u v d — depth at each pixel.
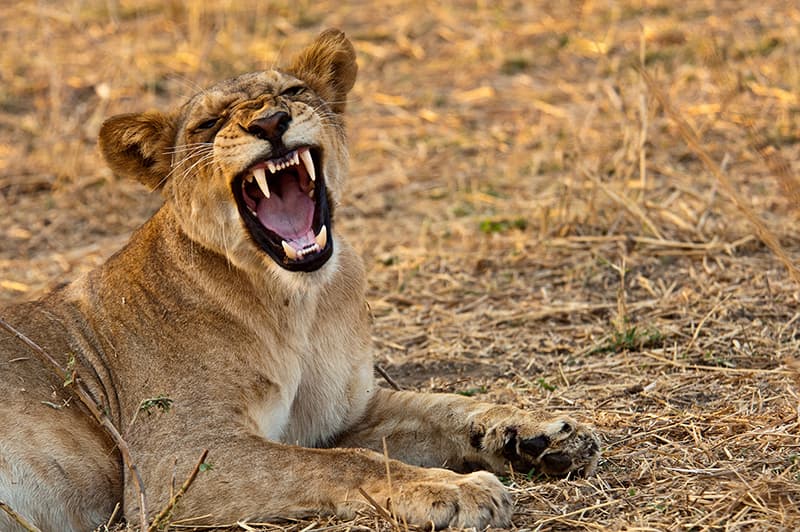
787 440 8.91
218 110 9.76
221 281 9.52
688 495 8.05
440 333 12.77
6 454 8.87
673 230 14.59
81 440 9.16
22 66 23.67
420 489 8.01
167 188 10.00
